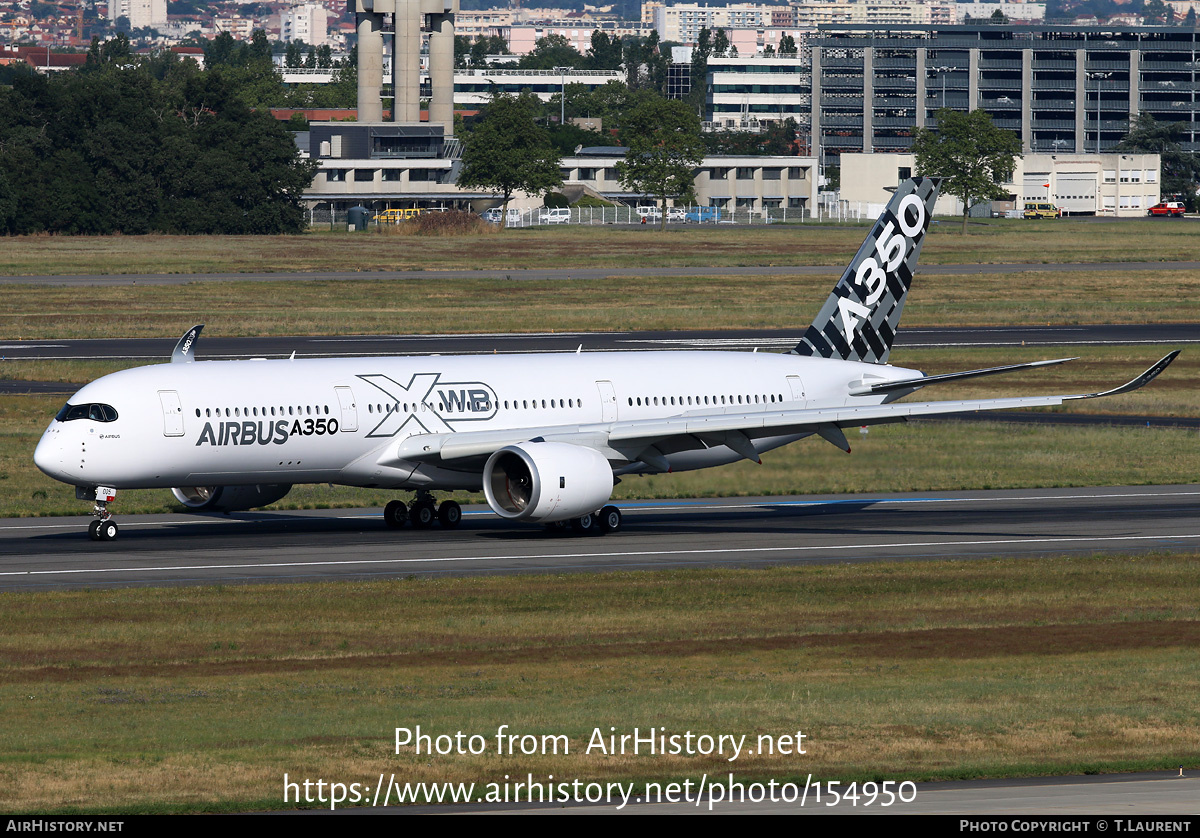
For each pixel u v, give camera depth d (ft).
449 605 328.08
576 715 233.35
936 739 219.61
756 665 273.33
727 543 425.28
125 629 302.25
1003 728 225.76
